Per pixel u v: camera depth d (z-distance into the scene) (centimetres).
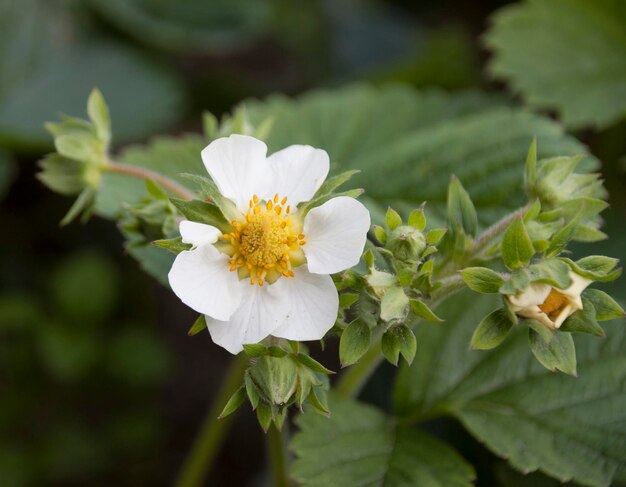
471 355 30
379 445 29
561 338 25
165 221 28
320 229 25
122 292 43
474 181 32
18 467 39
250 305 25
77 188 29
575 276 25
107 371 41
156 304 45
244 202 26
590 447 28
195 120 48
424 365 30
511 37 38
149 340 42
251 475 41
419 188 32
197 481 32
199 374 44
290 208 26
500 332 25
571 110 37
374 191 33
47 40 46
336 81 45
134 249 28
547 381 30
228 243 26
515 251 25
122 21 45
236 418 42
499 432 29
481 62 46
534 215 26
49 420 40
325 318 25
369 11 50
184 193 29
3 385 40
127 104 44
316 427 29
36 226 44
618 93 37
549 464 28
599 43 37
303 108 37
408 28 50
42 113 43
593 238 27
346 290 27
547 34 38
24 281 43
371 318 25
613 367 29
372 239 31
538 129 32
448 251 27
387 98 37
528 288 25
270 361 25
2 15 45
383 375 35
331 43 49
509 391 30
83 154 29
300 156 26
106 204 31
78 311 41
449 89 43
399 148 33
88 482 40
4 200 44
